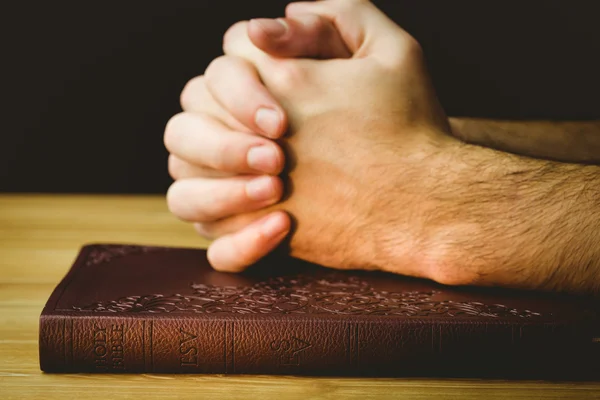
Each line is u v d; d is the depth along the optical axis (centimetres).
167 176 108
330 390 43
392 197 49
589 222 47
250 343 45
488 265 48
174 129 52
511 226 48
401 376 45
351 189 50
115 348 45
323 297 47
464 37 107
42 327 44
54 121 105
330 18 52
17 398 42
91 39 104
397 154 49
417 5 106
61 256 61
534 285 48
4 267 59
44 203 79
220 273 51
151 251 56
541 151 59
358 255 51
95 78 105
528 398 43
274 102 49
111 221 71
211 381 44
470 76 108
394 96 50
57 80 104
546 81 107
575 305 47
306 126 50
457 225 48
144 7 104
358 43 52
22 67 103
